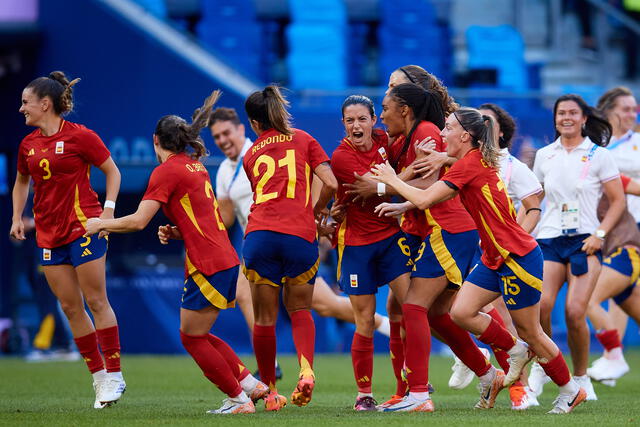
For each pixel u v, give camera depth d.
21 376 36.53
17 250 51.97
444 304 24.25
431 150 23.30
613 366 33.22
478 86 67.00
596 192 28.03
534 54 70.44
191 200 22.72
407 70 25.47
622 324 37.16
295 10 66.56
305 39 65.75
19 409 24.19
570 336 27.67
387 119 24.39
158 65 49.59
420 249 23.56
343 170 24.11
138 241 49.28
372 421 20.44
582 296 27.48
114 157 49.31
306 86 64.75
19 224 26.12
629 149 34.34
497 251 22.39
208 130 48.16
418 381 23.23
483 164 22.27
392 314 25.38
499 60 67.62
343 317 32.62
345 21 66.75
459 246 23.23
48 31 50.03
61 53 50.03
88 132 24.58
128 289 49.00
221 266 22.58
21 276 51.94
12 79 50.50
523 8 72.88
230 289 22.80
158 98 49.59
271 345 23.98
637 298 33.72
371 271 24.20
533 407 25.14
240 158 31.52
